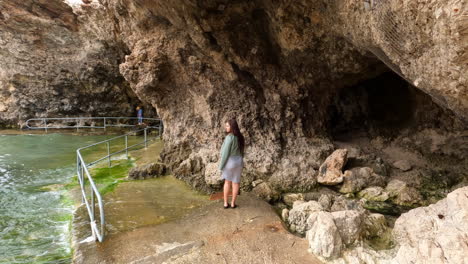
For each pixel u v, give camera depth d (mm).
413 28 3078
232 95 7176
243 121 7074
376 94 8977
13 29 13016
